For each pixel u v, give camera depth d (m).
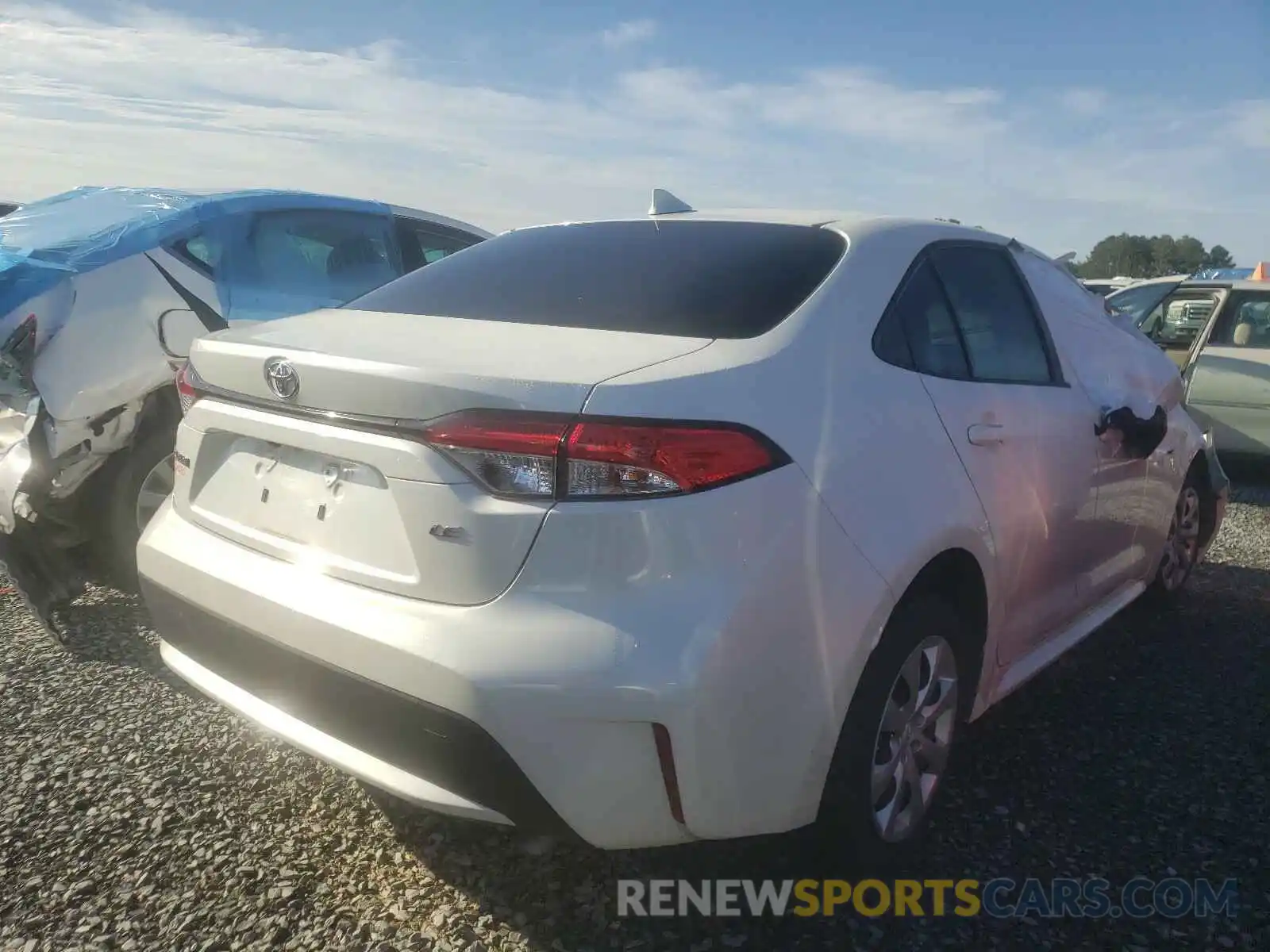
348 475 2.25
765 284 2.58
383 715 2.11
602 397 2.01
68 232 4.47
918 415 2.56
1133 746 3.35
